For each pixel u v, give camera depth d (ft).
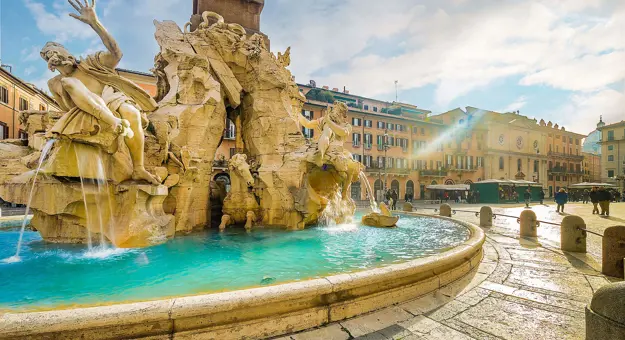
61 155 20.03
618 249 16.88
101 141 20.57
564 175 224.94
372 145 152.66
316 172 34.96
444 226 33.71
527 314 12.03
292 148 34.40
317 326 10.88
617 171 208.13
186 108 30.17
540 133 212.84
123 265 17.15
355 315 11.69
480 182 144.25
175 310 9.12
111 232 21.35
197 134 30.68
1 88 88.63
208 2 38.93
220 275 15.37
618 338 7.66
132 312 8.85
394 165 159.53
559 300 13.43
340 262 18.03
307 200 30.71
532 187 151.53
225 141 114.42
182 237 26.23
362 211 61.16
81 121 19.97
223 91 35.22
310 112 132.98
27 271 15.90
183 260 18.37
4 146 23.00
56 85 21.25
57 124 19.69
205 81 32.07
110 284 13.92
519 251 23.16
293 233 28.76
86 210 21.16
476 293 14.24
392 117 158.30
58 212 20.80
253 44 36.68
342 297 11.60
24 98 100.27
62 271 15.89
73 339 8.54
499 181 139.03
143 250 20.95
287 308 10.59
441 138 176.24
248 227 31.24
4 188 21.11
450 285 15.24
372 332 10.58
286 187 31.94
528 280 16.17
